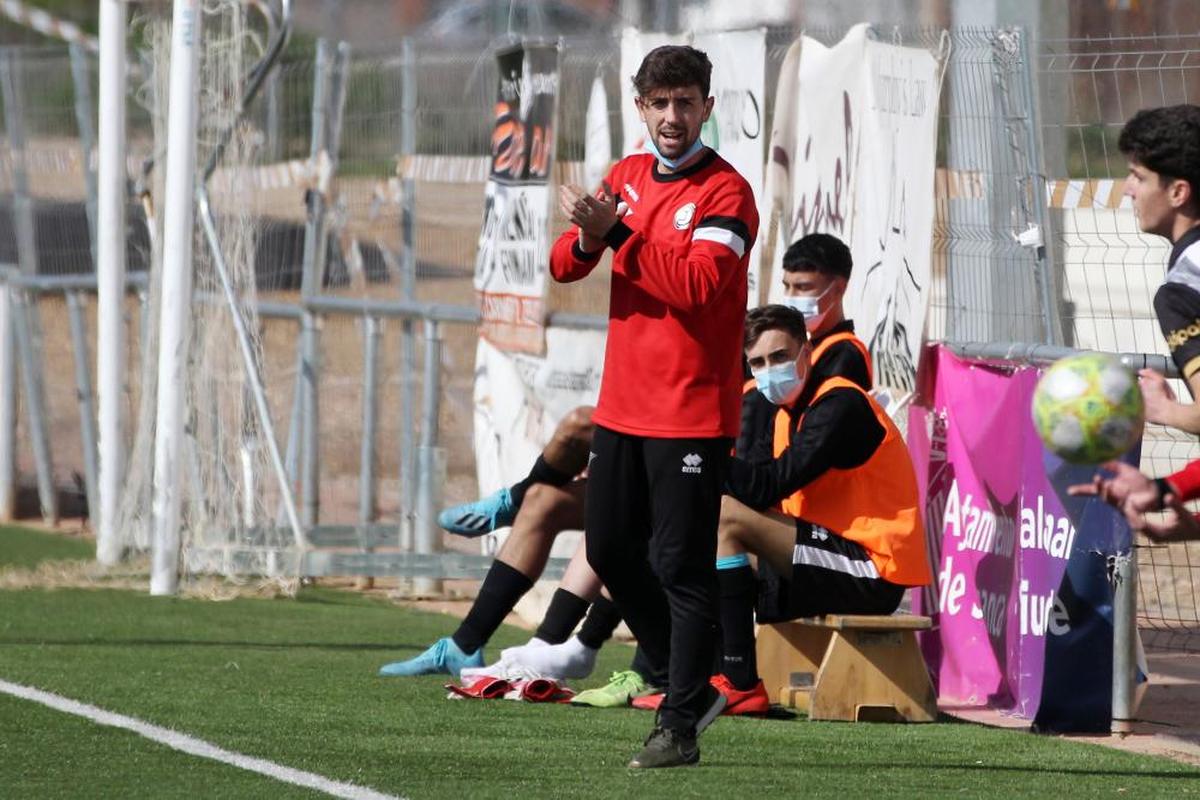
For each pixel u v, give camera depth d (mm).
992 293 26062
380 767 18219
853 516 22594
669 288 17219
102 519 37281
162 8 34062
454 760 18688
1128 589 21875
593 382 29734
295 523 32500
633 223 18141
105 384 37281
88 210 41688
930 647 25953
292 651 26953
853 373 22469
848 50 26438
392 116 35719
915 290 24984
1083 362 13219
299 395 36625
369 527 35250
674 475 17750
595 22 46281
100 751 18812
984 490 24516
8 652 25922
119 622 29422
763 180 27797
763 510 22078
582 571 23750
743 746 20125
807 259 22797
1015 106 25688
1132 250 31203
